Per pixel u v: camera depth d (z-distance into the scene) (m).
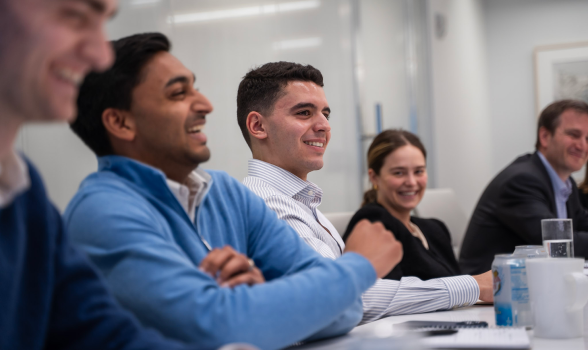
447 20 4.79
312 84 1.60
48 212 0.68
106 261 0.80
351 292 0.84
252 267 0.88
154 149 0.92
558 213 2.62
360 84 4.11
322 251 1.38
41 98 0.56
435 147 4.55
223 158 3.50
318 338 0.98
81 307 0.69
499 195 2.56
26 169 0.65
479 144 5.29
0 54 0.53
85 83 0.91
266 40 3.72
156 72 0.91
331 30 4.01
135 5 3.08
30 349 0.65
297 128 1.56
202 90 3.39
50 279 0.67
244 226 1.09
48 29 0.54
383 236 0.92
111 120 0.91
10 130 0.58
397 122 4.35
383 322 1.21
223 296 0.76
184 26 3.32
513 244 2.56
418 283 1.38
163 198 0.92
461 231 3.18
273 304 0.77
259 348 0.75
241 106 1.65
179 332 0.75
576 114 2.53
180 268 0.78
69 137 2.97
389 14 4.35
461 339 0.90
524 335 0.92
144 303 0.77
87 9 0.56
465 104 5.02
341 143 4.00
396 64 4.38
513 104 5.71
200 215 1.00
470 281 1.42
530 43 5.68
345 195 4.01
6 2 0.53
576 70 5.52
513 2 5.71
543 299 0.97
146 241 0.80
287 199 1.48
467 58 5.12
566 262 0.97
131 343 0.67
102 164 0.94
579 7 5.55
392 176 2.18
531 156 2.71
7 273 0.61
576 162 2.57
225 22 3.53
